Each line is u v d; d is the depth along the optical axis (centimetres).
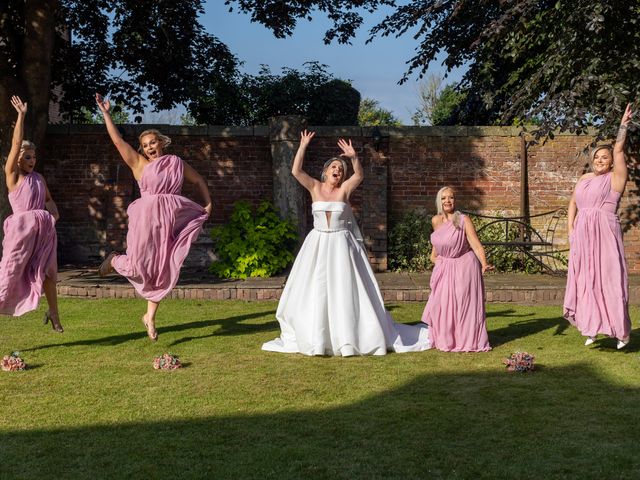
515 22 1307
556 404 503
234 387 550
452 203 711
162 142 727
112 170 1354
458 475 375
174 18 1579
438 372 601
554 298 1019
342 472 379
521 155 1318
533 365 605
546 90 1334
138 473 378
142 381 567
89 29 1577
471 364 632
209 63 1730
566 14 1209
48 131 1351
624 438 431
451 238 691
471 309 688
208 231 1353
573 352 678
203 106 1841
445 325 690
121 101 1695
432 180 1334
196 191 1356
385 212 1317
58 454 406
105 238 1359
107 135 1352
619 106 1048
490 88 1616
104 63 1620
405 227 1312
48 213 694
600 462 392
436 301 699
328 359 652
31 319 851
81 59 1614
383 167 1322
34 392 535
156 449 414
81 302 980
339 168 704
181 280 1163
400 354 677
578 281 694
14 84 1182
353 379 577
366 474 376
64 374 590
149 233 692
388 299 1011
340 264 677
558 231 1324
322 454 405
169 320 852
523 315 898
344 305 669
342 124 2002
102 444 422
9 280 668
